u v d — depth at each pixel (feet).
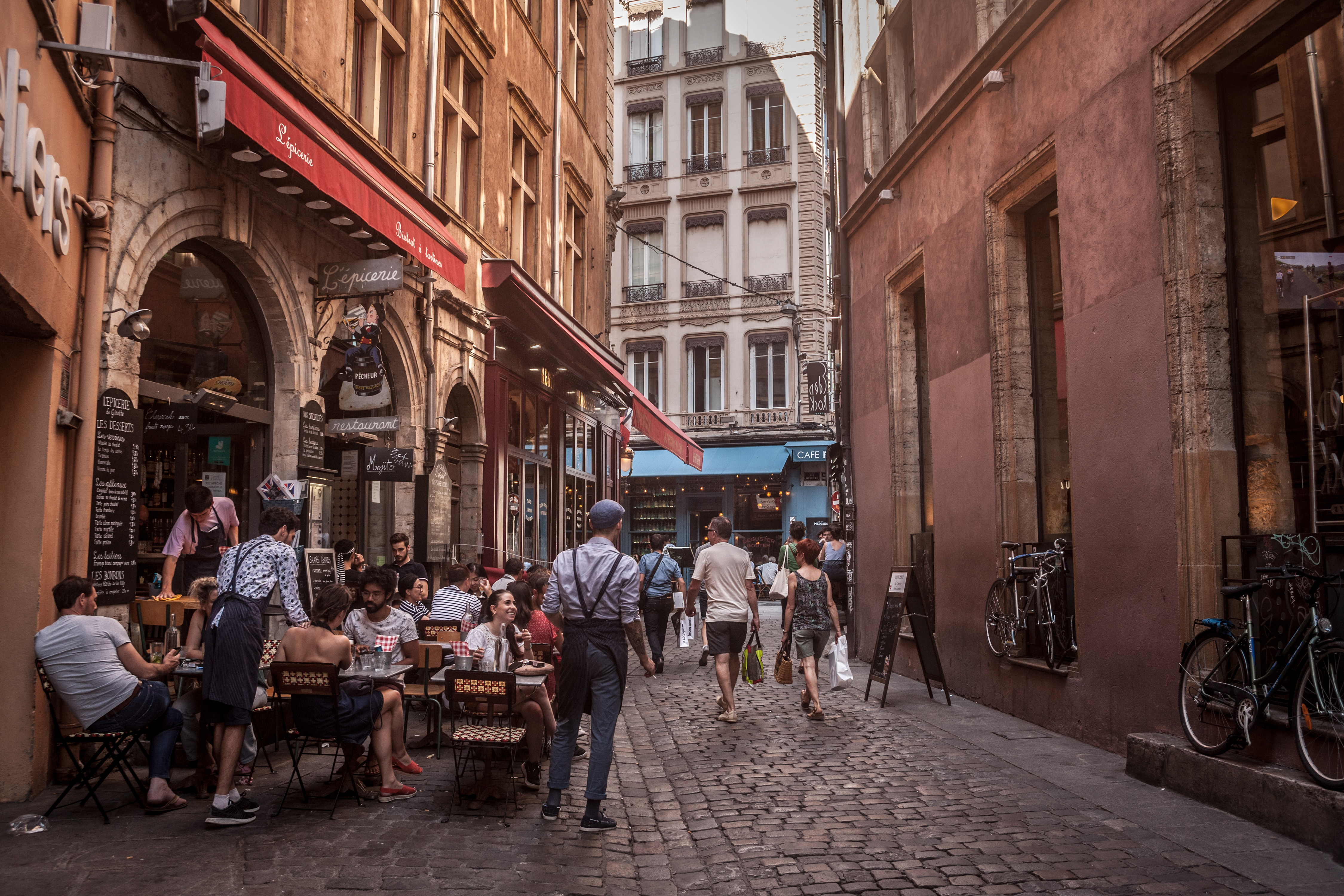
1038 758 22.48
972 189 32.81
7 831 15.69
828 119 68.95
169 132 22.22
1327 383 18.02
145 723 16.94
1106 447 23.68
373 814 17.44
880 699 32.48
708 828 17.12
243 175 25.17
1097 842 15.80
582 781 20.77
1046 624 26.55
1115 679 23.06
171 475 26.18
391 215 27.71
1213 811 17.48
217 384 26.14
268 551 17.61
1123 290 22.99
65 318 18.17
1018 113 29.12
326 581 27.09
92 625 16.75
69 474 18.94
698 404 106.93
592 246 68.33
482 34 44.27
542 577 26.76
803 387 102.63
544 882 14.02
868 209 45.93
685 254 108.68
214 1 22.48
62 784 18.65
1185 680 19.29
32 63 15.42
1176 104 21.26
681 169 109.70
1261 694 17.26
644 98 111.55
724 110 108.78
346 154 25.67
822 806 18.42
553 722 20.38
